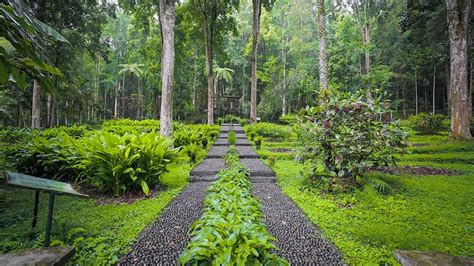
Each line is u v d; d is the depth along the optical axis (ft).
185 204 14.37
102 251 8.31
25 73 7.46
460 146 33.12
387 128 16.81
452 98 38.75
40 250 6.47
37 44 6.63
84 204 14.26
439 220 11.81
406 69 81.46
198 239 5.98
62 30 48.93
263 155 32.22
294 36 113.80
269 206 13.96
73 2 46.44
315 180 18.86
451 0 37.50
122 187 15.67
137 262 8.02
